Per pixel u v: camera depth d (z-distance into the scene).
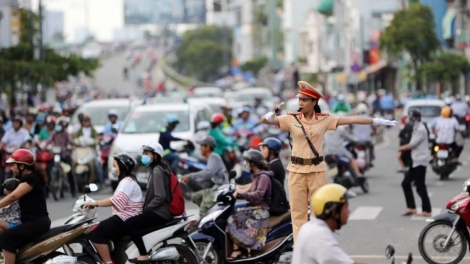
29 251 26.25
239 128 65.00
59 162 51.28
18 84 108.31
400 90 172.00
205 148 37.41
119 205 27.39
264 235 28.89
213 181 37.12
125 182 27.61
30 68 88.50
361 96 138.62
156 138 53.16
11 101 90.38
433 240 29.73
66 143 53.06
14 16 102.12
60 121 53.12
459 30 151.25
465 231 29.69
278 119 27.81
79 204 27.41
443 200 47.16
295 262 16.91
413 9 138.88
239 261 28.80
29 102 100.56
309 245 16.70
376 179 58.12
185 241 27.98
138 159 49.78
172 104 58.59
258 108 84.25
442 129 56.66
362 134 62.06
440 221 29.73
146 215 27.53
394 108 119.31
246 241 28.77
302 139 27.55
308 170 27.42
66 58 100.62
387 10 186.88
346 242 35.19
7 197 26.09
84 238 27.14
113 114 58.97
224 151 50.47
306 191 27.67
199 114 58.72
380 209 44.12
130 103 67.62
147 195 27.91
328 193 16.83
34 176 26.30
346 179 49.59
